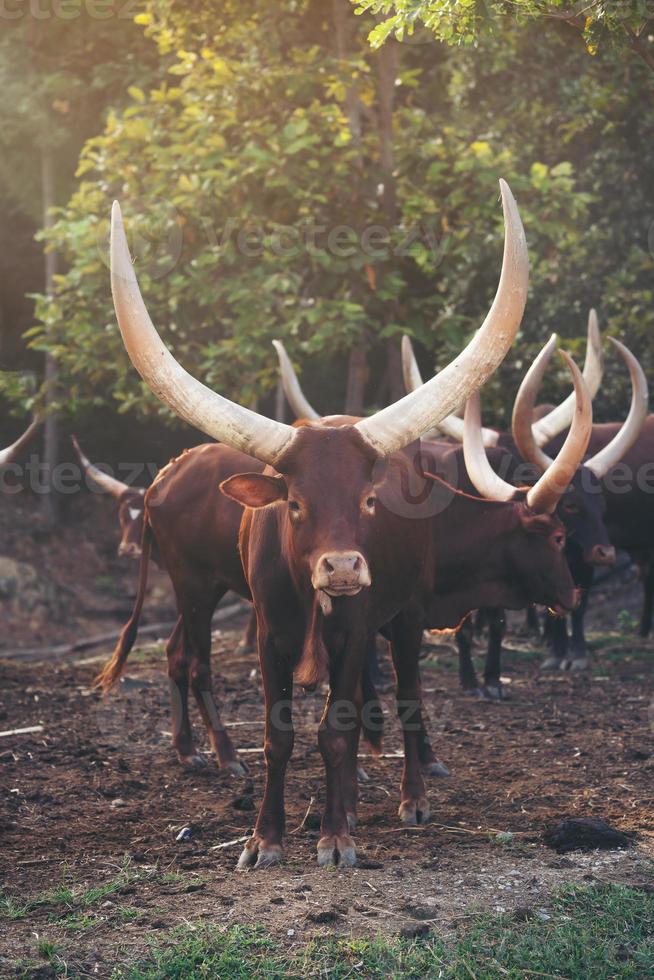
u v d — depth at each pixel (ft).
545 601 18.67
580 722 22.76
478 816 16.61
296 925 12.55
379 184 35.81
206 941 12.08
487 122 42.60
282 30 35.60
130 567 55.11
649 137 39.22
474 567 18.44
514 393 39.78
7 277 57.72
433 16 18.89
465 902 13.16
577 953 11.76
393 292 33.94
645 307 37.91
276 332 33.35
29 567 49.70
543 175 34.96
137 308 13.41
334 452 13.46
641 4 19.01
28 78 50.06
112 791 18.20
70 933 12.44
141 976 11.31
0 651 43.27
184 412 13.57
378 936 12.19
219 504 19.08
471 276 38.32
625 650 31.81
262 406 56.18
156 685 27.32
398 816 16.60
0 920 12.80
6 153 53.78
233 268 34.99
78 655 42.73
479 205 34.27
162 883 13.94
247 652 31.76
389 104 36.11
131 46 47.26
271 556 14.57
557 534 18.16
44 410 38.11
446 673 28.55
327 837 14.55
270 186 32.45
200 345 36.01
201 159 32.89
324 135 34.22
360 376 37.09
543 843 15.25
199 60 36.11
